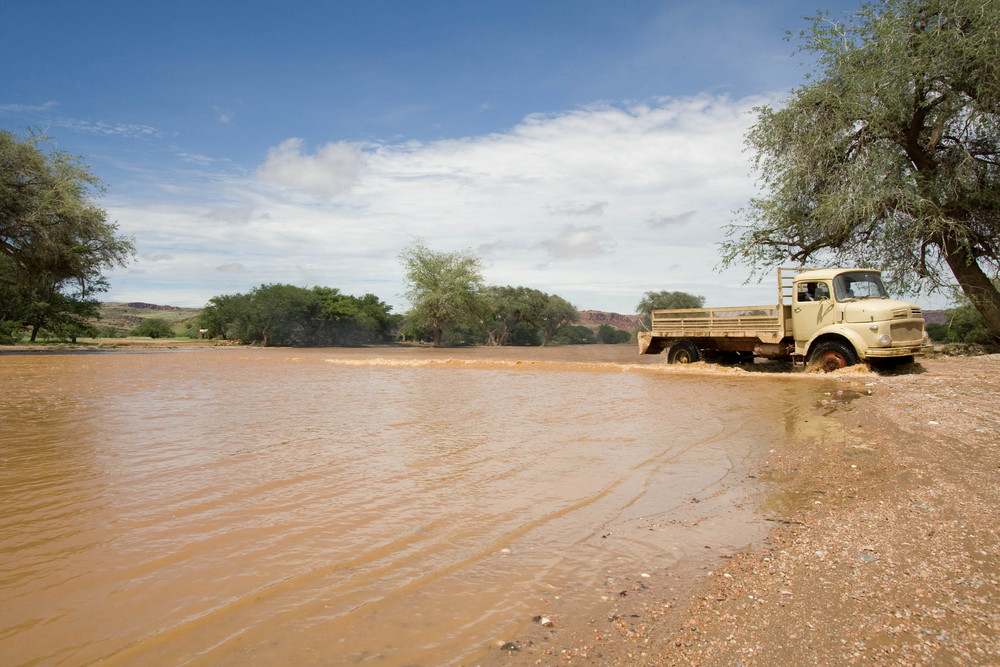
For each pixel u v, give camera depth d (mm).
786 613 2684
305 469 5445
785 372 15359
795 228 21141
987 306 18703
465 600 2838
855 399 9984
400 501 4461
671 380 14641
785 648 2371
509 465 5648
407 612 2703
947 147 19047
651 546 3566
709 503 4449
